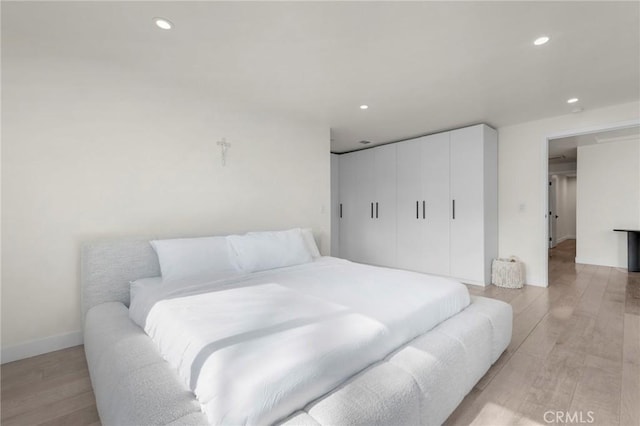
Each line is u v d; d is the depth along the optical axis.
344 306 1.53
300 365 1.00
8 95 1.91
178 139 2.63
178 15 1.65
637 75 2.42
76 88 2.13
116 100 2.30
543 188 3.67
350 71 2.34
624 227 4.93
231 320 1.32
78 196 2.15
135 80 2.39
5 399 1.54
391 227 4.73
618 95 2.86
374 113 3.36
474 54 2.09
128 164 2.36
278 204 3.39
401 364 1.25
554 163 7.22
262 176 3.24
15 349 1.93
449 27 1.78
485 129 3.76
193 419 0.89
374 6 1.59
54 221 2.06
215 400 0.88
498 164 4.03
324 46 1.98
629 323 2.52
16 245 1.94
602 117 3.23
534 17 1.68
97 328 1.64
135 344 1.38
